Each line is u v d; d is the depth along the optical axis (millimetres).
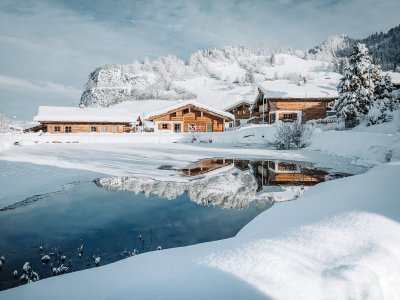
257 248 3930
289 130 24266
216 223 7227
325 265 3428
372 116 26609
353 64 30891
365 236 3951
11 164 15242
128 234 6656
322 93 37812
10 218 7707
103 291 3334
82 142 30750
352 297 3006
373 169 8758
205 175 13188
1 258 5535
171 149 24047
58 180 11820
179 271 3613
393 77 45438
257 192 10164
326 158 17844
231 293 3041
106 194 9953
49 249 6023
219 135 31750
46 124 36812
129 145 27594
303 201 7039
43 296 3357
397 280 3410
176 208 8484
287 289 3043
